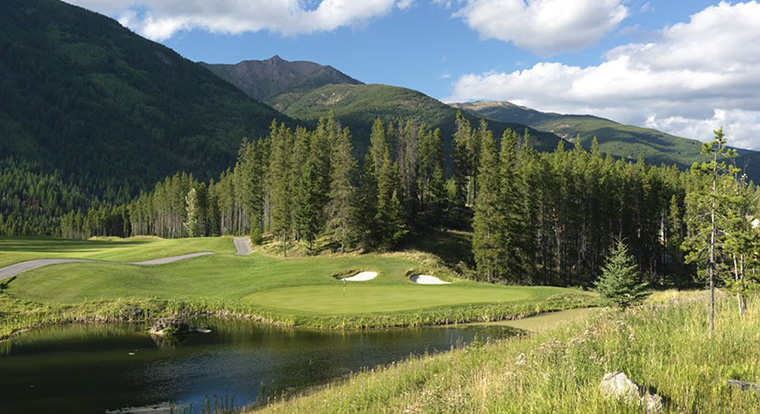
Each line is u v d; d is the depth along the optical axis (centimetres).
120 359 3045
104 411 2183
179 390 2466
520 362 1375
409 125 10506
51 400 2323
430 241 8538
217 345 3406
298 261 7206
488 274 6888
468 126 11506
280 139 10206
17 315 4303
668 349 1197
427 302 4553
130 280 5578
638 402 802
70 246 11112
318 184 8506
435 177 9738
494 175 7481
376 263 6812
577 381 1034
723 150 1455
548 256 8094
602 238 8075
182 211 14888
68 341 3569
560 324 2358
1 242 11438
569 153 9738
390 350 3181
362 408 1611
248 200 11031
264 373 2730
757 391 803
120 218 19038
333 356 3070
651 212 8556
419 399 1254
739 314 1551
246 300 4862
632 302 3133
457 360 1995
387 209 8025
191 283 5934
